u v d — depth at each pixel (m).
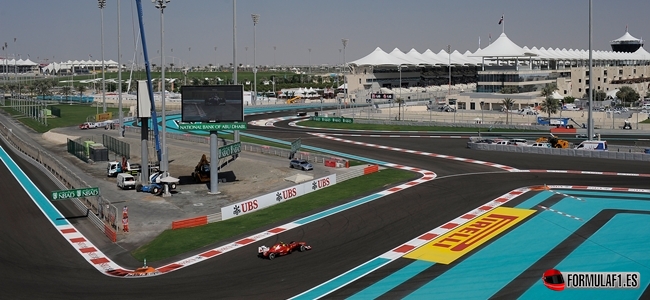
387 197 56.97
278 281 35.62
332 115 150.62
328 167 72.69
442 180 64.38
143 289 34.94
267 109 171.88
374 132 112.88
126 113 147.88
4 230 48.78
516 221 47.41
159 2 61.41
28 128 131.38
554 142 83.38
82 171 77.12
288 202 56.53
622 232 43.81
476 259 38.81
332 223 48.34
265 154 82.75
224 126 59.94
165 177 62.19
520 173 67.19
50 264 40.16
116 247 44.06
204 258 40.62
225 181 68.88
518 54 182.75
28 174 75.12
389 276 36.09
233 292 34.03
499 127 113.56
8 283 36.28
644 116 129.12
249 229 47.59
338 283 35.12
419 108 163.38
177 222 48.34
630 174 65.06
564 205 52.16
